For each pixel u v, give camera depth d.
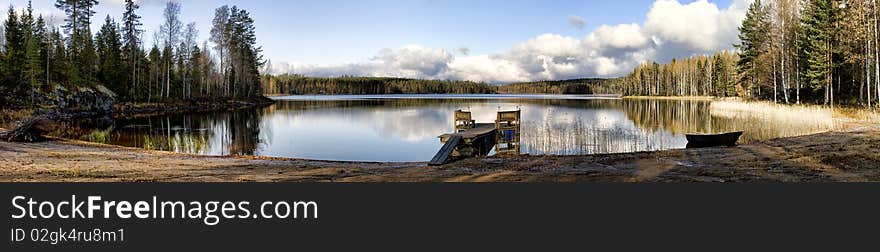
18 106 33.22
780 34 40.03
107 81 48.38
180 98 54.12
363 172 11.92
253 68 73.12
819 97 41.69
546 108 55.72
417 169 12.42
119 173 11.52
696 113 41.62
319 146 21.75
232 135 25.98
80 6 50.75
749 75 52.66
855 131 17.86
